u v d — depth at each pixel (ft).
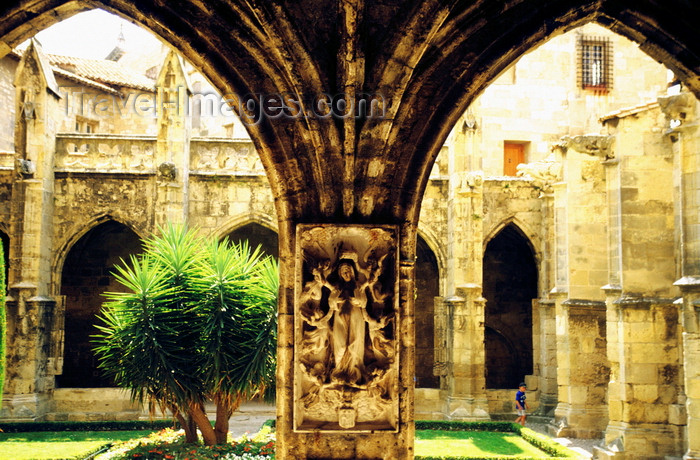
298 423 29.48
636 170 59.82
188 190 87.71
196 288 55.57
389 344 29.66
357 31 27.63
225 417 56.39
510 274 102.89
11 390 79.30
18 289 80.48
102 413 82.53
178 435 58.85
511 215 90.48
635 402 58.65
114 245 98.94
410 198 30.78
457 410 80.89
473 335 82.07
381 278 30.17
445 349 85.92
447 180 89.04
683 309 49.88
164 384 53.36
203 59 29.81
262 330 54.39
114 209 86.58
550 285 87.51
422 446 67.26
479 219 83.56
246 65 29.99
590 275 73.00
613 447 58.80
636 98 111.55
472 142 83.92
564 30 30.99
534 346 88.79
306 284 29.78
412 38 28.50
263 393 56.39
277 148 30.55
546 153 110.83
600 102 111.04
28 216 82.02
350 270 29.71
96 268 98.43
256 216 88.02
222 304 53.78
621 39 112.16
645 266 59.31
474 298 82.38
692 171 50.31
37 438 70.38
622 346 59.00
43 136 83.56
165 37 30.04
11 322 80.12
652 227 59.41
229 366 54.19
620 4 30.42
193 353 54.85
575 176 73.46
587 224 73.20
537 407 86.48
